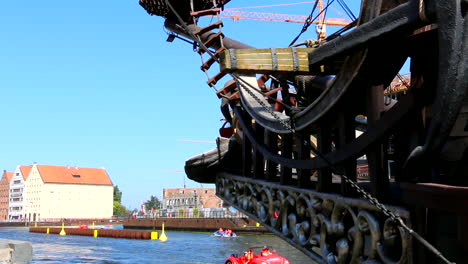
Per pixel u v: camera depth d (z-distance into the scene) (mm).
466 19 5406
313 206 9320
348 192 8273
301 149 9953
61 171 167375
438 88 5703
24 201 167250
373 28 6891
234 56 8688
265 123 11281
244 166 13320
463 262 5855
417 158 6398
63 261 36281
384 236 7039
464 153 6445
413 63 6797
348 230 8383
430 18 5910
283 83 12531
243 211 13258
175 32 15859
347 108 8398
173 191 151250
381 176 7473
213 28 14047
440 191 5770
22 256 17672
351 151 7988
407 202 6695
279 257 22234
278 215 11078
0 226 140875
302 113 9469
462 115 6398
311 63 8625
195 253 42469
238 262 23250
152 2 14992
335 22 75000
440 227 6379
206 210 101125
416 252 6562
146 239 65688
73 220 146250
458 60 5449
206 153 15195
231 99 13344
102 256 40594
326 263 8844
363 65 7500
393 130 7207
